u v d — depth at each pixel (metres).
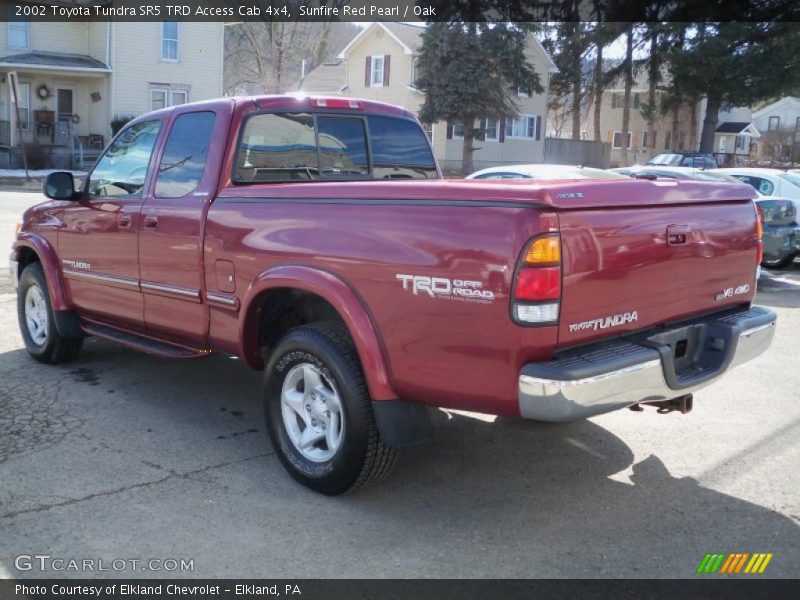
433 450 5.04
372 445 4.09
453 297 3.65
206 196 4.94
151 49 33.78
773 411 5.86
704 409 5.89
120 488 4.38
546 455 4.98
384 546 3.80
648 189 3.92
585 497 4.37
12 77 27.58
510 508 4.23
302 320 4.86
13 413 5.56
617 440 5.24
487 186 3.61
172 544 3.79
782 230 13.20
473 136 36.72
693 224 4.18
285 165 5.23
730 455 4.99
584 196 3.59
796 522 4.09
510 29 35.56
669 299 4.10
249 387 6.27
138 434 5.20
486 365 3.61
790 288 11.62
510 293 3.47
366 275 3.98
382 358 3.96
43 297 6.57
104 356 7.08
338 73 51.41
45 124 32.62
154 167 5.46
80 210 6.01
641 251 3.86
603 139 65.19
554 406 3.50
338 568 3.60
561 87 45.06
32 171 30.91
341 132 5.54
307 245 4.25
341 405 4.12
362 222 4.00
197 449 4.97
